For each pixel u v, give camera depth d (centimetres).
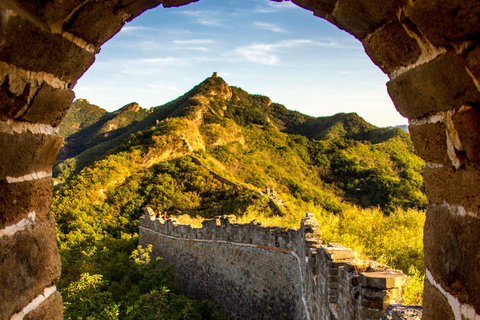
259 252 1291
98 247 2272
